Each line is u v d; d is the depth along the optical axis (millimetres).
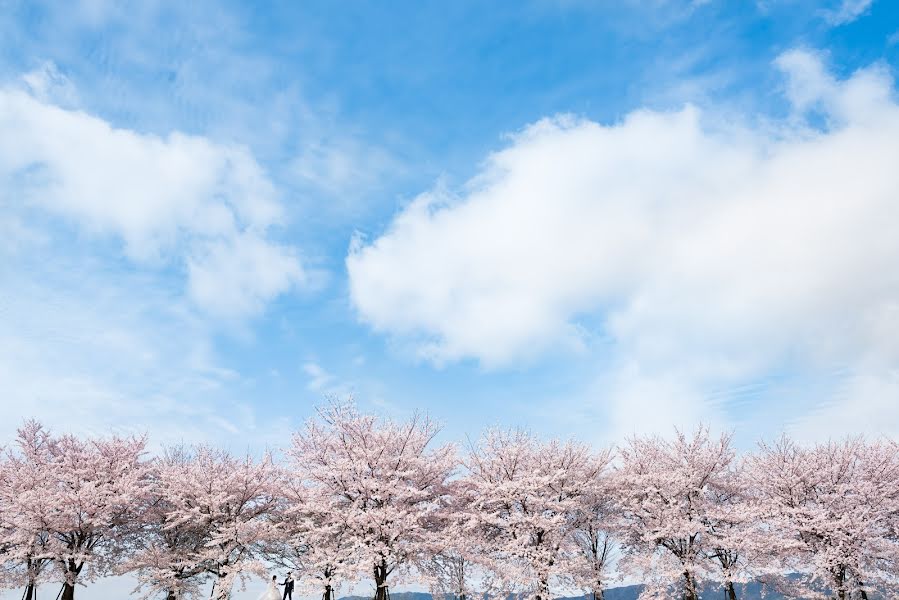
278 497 25422
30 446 25375
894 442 26031
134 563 22688
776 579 23609
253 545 24750
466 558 22250
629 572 23000
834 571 21734
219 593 21391
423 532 22328
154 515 24250
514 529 22781
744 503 23781
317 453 24578
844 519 22000
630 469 26141
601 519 25672
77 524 22031
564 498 24797
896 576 21984
